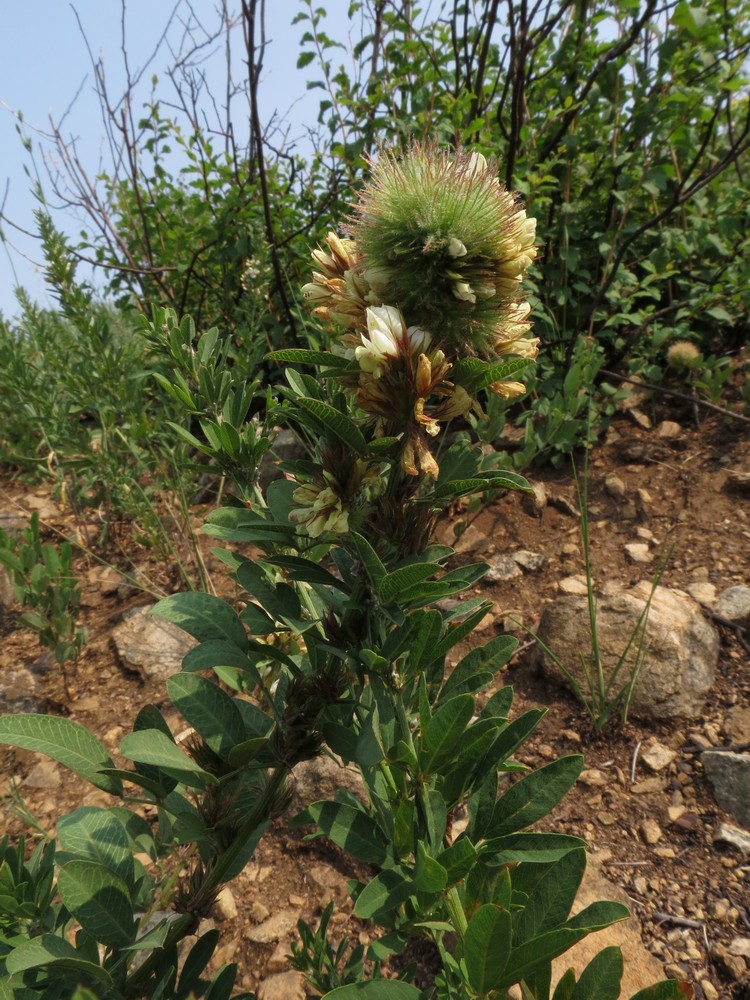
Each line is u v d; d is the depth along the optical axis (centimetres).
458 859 116
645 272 439
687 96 384
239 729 133
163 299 509
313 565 132
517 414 409
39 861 163
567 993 118
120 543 414
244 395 178
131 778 129
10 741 128
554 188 404
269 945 216
